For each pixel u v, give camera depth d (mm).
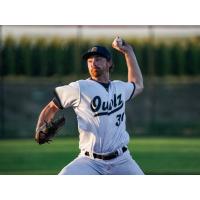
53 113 19484
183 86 47656
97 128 19250
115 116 19375
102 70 19453
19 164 32969
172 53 47656
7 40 47312
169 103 47438
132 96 20125
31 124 47188
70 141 41906
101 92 19281
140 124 46844
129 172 19641
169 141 42438
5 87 47219
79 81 19438
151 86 47312
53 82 47469
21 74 47406
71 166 19344
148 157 35438
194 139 43531
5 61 47188
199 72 47625
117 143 19375
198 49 47688
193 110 47531
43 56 47531
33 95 47344
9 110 47188
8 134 46406
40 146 39781
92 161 19406
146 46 47344
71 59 47438
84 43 47312
